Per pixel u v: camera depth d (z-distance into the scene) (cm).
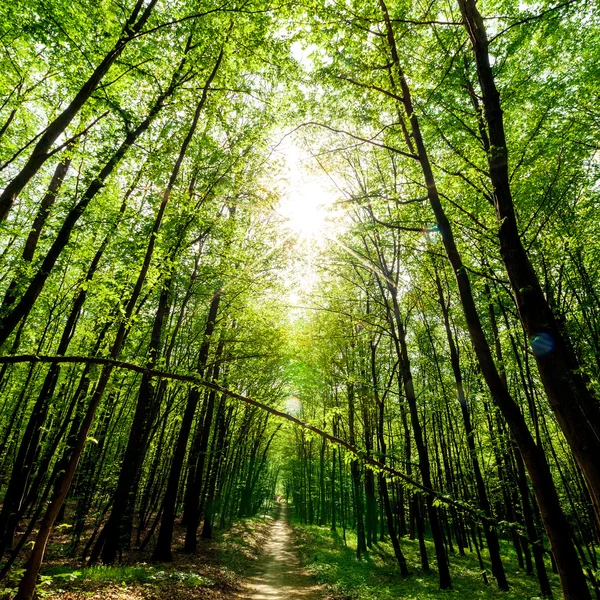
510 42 866
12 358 393
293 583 1309
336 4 630
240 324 1520
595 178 962
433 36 899
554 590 1241
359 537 1891
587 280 999
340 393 2114
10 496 882
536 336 483
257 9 614
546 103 896
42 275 615
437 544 1240
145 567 1034
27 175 409
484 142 889
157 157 789
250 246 1319
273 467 5381
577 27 831
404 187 1062
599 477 420
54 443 794
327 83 807
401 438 2259
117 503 1030
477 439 1391
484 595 1122
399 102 758
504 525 435
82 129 713
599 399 746
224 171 1001
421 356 2141
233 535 2108
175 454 1301
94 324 901
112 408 1280
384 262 1464
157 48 773
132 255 974
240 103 923
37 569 442
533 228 1037
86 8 627
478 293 1368
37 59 736
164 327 1354
